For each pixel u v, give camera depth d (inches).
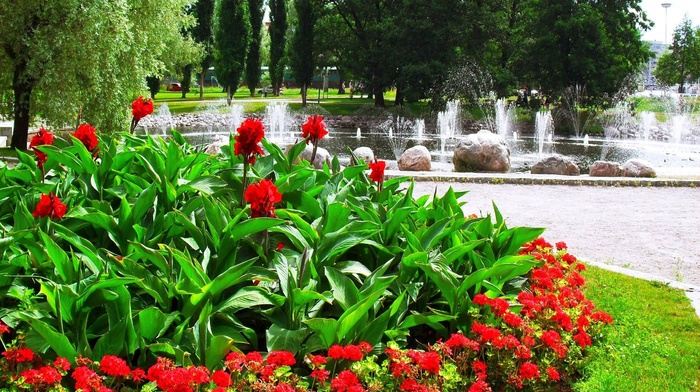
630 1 1451.8
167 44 1339.8
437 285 151.2
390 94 2509.8
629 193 503.2
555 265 207.2
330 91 2829.7
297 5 1635.1
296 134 1272.1
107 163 185.5
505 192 497.4
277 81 2142.0
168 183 170.6
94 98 634.2
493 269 148.5
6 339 130.4
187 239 153.7
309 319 127.5
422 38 1443.2
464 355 135.2
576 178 543.2
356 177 222.4
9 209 181.3
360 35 1606.8
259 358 116.3
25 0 577.3
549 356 146.8
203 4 1736.0
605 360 163.6
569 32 1378.0
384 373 124.6
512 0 1626.5
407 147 1018.7
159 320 121.7
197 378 107.0
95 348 118.4
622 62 1449.3
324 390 117.4
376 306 142.4
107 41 598.5
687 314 211.5
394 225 174.6
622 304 213.5
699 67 2032.5
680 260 301.4
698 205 453.1
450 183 537.0
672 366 166.2
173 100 1894.7
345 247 154.1
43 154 185.0
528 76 1478.8
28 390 108.2
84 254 139.2
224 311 133.4
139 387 120.8
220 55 1700.3
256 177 187.2
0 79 657.0
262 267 146.9
